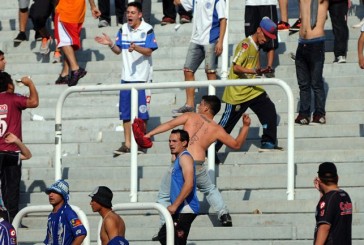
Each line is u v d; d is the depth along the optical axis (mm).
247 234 41531
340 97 48750
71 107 51094
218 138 41750
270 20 46625
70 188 46062
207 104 42188
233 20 55312
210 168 43750
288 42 52344
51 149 49219
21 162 45344
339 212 36000
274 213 42781
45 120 50906
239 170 45188
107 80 52969
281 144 46875
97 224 44062
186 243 40781
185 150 39750
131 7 48188
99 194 37062
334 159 45094
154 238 41500
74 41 52594
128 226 43531
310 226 41281
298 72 47344
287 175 43375
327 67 50438
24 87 53312
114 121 50031
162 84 44094
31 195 46281
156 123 49281
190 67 49188
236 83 43594
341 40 50375
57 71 54312
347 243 36219
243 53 46594
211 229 41781
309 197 43594
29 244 43375
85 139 49344
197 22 48969
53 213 38281
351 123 47312
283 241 41000
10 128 44562
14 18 59500
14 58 55500
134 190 44125
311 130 46719
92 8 55094
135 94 44406
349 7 53469
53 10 54844
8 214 41406
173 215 39438
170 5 55656
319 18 46969
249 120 42125
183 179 39500
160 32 55594
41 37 56094
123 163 47031
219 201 41875
